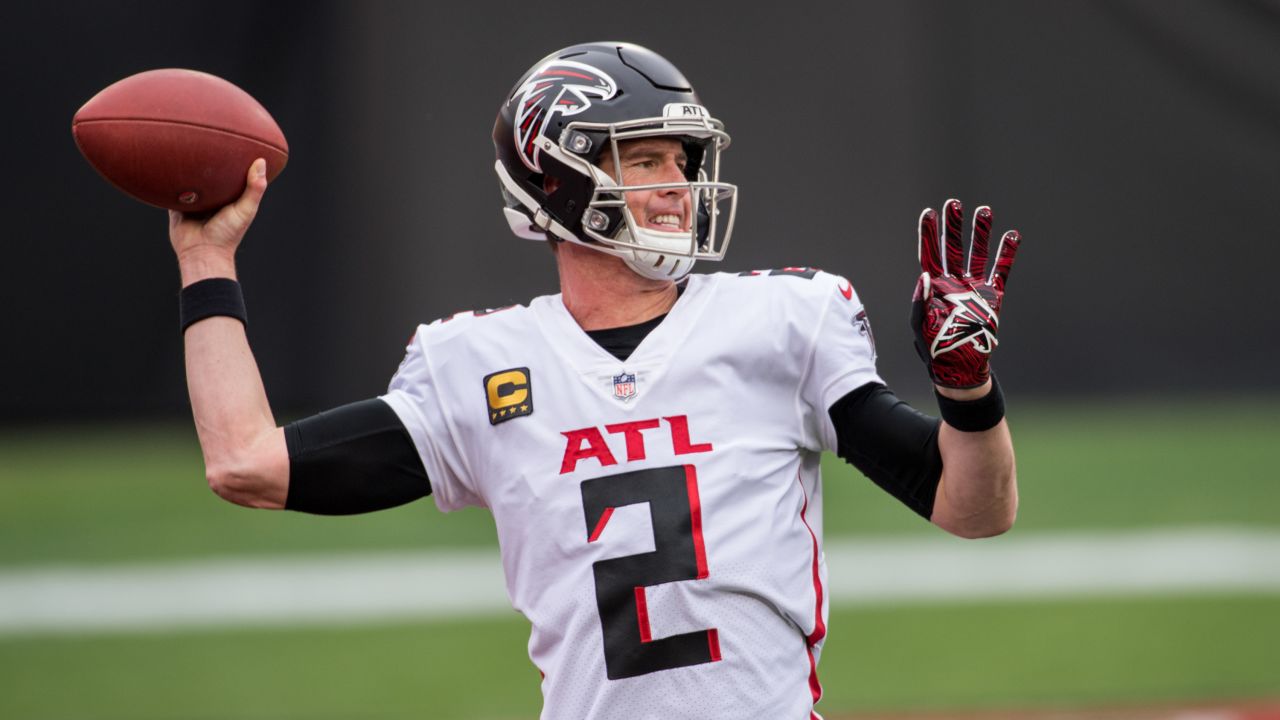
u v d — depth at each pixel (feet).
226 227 30.09
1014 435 126.72
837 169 132.16
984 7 131.85
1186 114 131.54
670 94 29.22
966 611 81.25
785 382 28.27
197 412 28.96
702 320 28.35
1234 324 132.16
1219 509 101.71
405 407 29.09
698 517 26.96
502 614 82.12
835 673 71.31
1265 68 130.52
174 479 116.67
